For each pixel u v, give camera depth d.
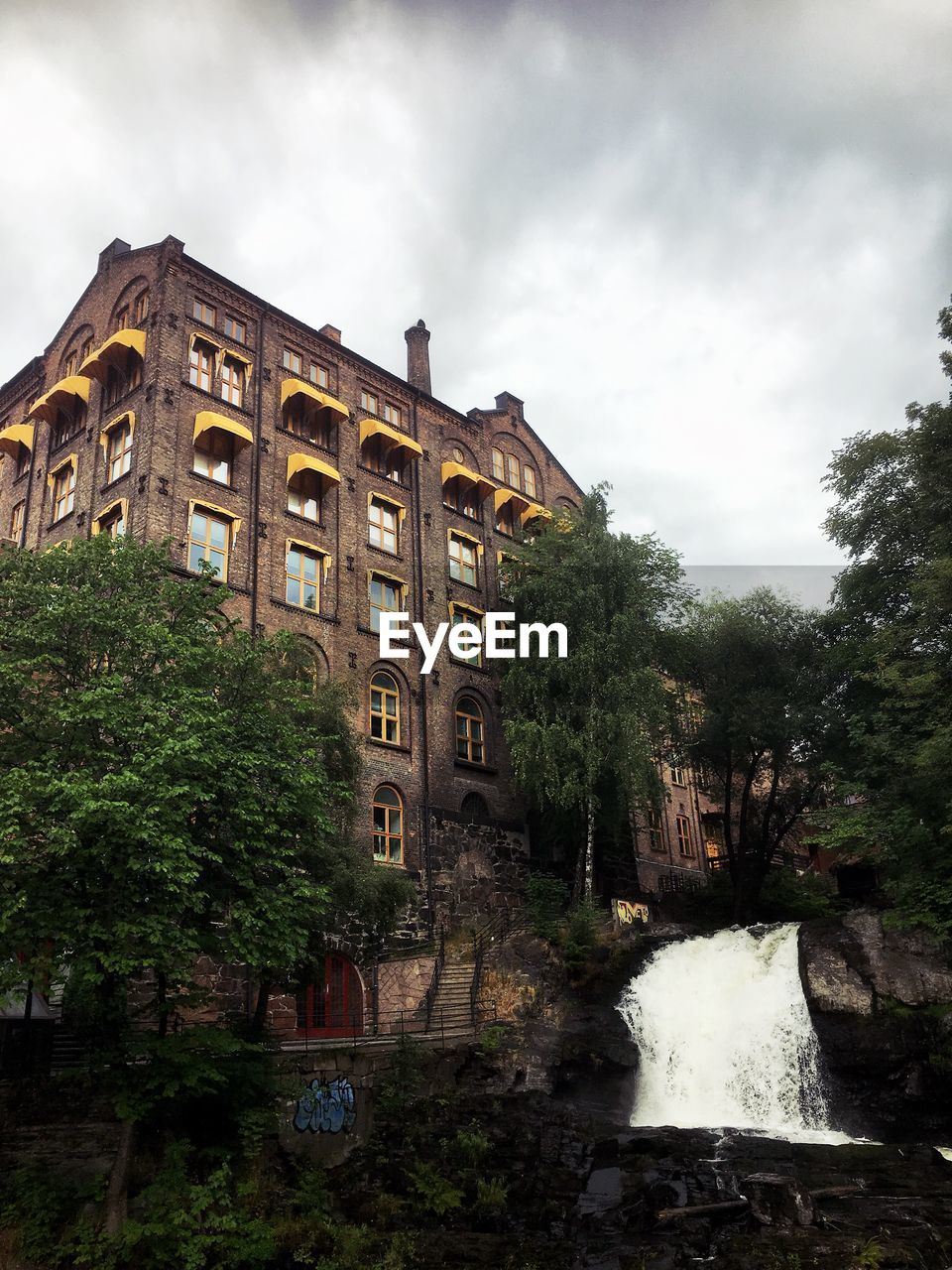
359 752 30.08
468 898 35.00
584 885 36.19
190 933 17.23
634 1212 17.61
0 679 18.03
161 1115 18.47
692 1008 27.72
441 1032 27.41
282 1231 16.98
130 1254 15.93
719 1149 20.14
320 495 37.16
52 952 16.36
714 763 40.38
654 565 38.12
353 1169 19.73
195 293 35.97
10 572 19.83
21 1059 20.77
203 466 33.88
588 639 35.75
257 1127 18.33
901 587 33.88
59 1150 18.06
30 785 16.39
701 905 42.97
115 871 16.66
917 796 27.22
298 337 39.12
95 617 18.67
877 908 28.30
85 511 34.31
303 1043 25.73
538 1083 25.05
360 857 25.34
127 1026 18.41
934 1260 15.47
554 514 42.97
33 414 37.19
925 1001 24.75
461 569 42.50
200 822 18.83
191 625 20.84
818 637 38.84
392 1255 16.52
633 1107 25.70
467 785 38.16
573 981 29.59
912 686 26.69
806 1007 25.89
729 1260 15.55
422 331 46.91
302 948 19.19
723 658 39.53
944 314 30.75
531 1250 16.84
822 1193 17.80
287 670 25.06
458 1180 19.20
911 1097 23.83
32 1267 15.95
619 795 36.03
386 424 41.28
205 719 17.97
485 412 46.59
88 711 17.19
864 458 34.56
